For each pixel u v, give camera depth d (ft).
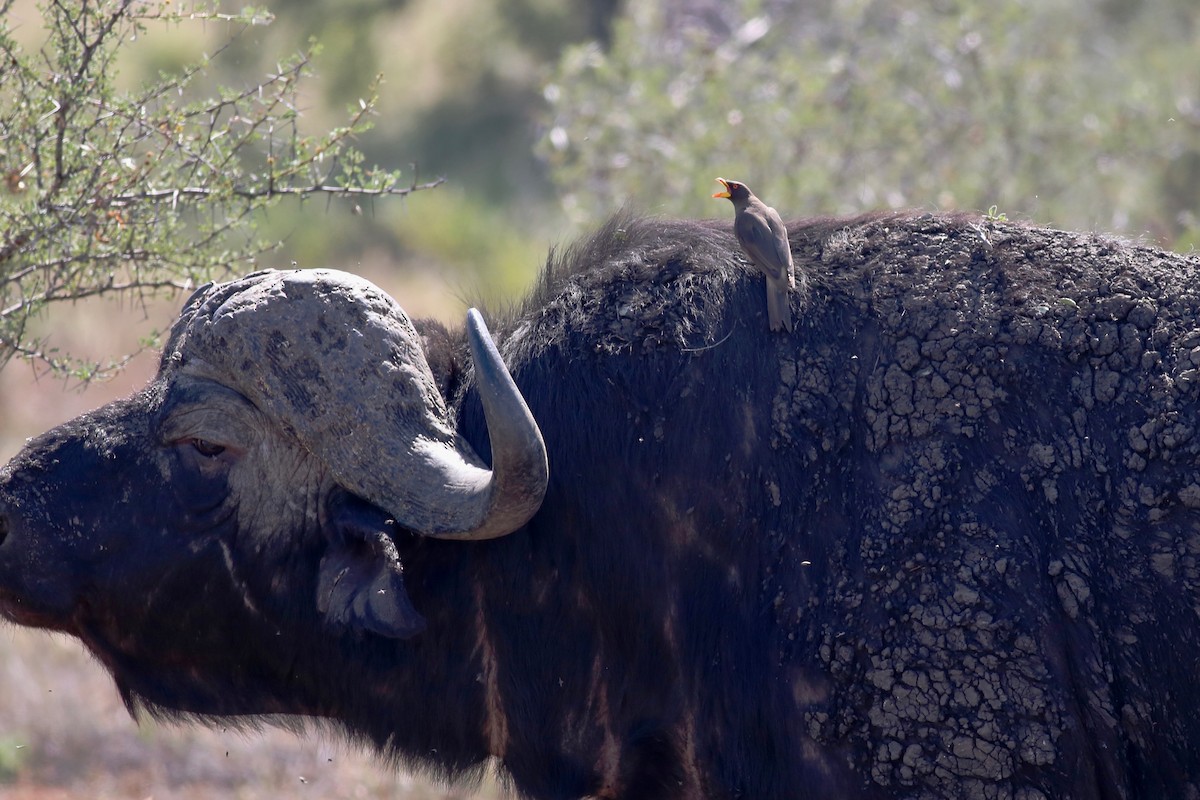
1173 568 45.78
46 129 61.82
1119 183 117.60
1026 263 49.60
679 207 110.32
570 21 290.35
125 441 48.32
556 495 49.34
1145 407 46.88
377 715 51.85
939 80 118.42
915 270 49.80
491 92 278.05
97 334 140.87
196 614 49.55
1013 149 116.88
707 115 116.26
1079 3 162.40
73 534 47.96
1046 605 45.47
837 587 46.62
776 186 110.32
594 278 51.55
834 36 130.52
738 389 48.75
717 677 48.14
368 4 269.85
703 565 48.52
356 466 46.47
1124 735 46.06
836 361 48.62
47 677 94.22
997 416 47.09
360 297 47.03
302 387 46.60
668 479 48.78
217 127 66.95
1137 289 48.55
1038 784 45.09
